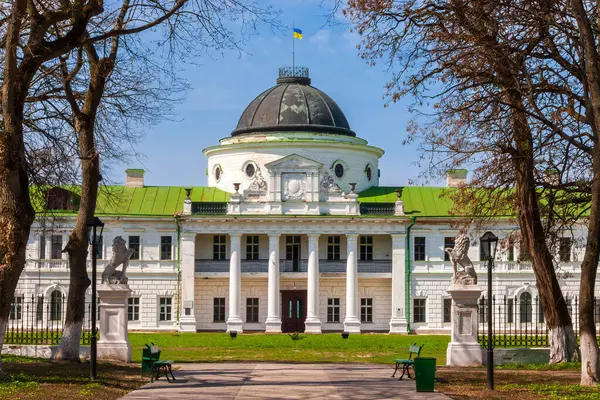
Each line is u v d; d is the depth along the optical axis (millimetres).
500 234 73562
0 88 30594
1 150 26922
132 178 79312
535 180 36469
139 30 30062
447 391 27250
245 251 76312
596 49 30234
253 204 74625
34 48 27375
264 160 76562
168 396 25516
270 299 73688
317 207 74500
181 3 30750
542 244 37312
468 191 38281
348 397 25531
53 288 73375
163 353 46812
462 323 36375
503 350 37688
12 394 24266
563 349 37062
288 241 76938
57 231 72438
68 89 34531
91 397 24734
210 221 73875
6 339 46094
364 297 76062
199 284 75188
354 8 32906
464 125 34531
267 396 25641
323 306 75938
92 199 35906
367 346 54438
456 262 36688
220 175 79062
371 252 76562
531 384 28859
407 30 33000
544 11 31062
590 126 30375
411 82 33781
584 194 37312
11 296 27156
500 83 32656
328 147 76938
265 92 81750
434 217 74688
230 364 38500
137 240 75000
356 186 78500
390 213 74938
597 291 72438
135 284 74562
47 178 36344
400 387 28312
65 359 34688
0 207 27016
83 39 30375
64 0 29000
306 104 79000
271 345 55000
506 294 74500
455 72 33156
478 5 31234
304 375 32531
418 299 74750
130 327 74188
